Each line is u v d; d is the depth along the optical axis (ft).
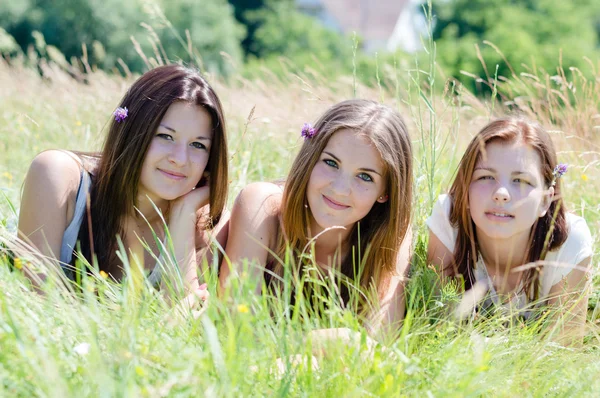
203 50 84.94
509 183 10.87
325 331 8.32
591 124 16.37
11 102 25.34
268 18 126.52
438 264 11.94
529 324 10.63
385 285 10.98
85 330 7.15
